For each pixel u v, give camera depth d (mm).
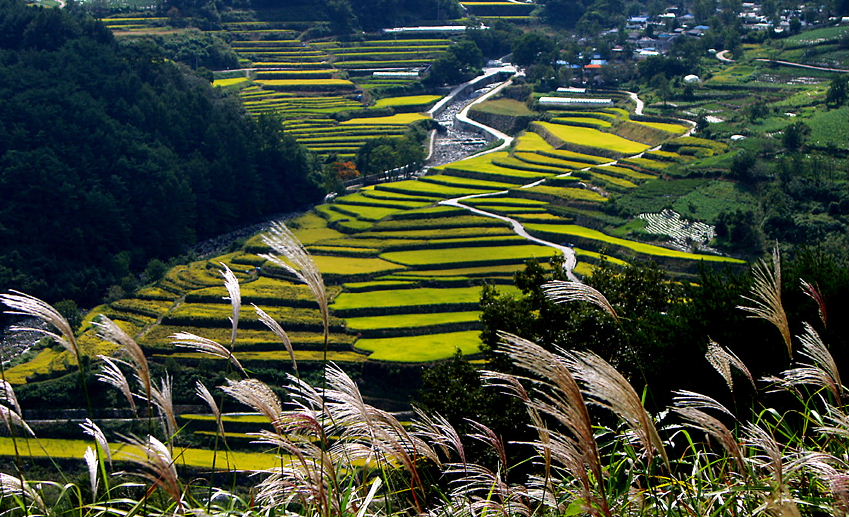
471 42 165625
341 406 6211
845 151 102125
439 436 6922
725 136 117250
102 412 56156
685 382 17391
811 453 6531
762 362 16328
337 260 85125
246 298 72875
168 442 5992
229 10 173500
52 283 81188
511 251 86625
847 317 16766
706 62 161375
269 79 156625
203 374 59812
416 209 100625
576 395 5508
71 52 103500
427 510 6918
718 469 8359
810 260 19016
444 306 71500
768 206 88562
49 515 6082
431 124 145250
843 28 164625
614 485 7242
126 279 79688
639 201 96688
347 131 136125
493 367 29266
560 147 126000
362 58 168500
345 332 66875
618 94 151250
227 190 103625
